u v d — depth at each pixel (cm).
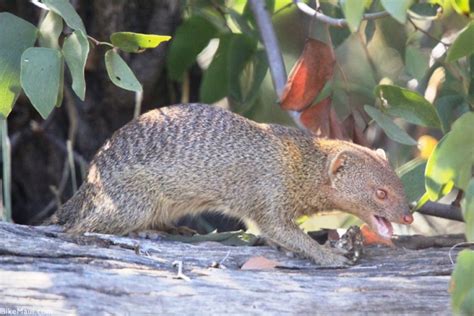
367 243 1040
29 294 839
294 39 1299
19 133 1330
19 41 933
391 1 760
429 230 1371
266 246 1034
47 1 899
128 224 1010
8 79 930
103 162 1020
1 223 967
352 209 1046
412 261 976
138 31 1274
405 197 1029
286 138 1049
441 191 957
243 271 921
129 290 858
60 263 888
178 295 866
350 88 1280
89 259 901
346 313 876
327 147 1056
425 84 1247
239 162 1029
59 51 896
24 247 895
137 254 927
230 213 1047
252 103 1278
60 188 1299
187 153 1020
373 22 1216
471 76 1100
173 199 1029
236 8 1246
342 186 1036
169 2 1270
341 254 994
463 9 913
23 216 1361
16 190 1356
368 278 914
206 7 1262
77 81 885
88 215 1007
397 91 1016
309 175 1039
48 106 885
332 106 1148
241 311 863
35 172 1345
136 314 848
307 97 1073
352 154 1038
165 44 1284
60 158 1338
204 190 1031
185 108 1051
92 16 1247
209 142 1027
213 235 1056
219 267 950
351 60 1314
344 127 1141
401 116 1027
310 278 908
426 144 1148
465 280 746
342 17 1187
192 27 1258
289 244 1010
